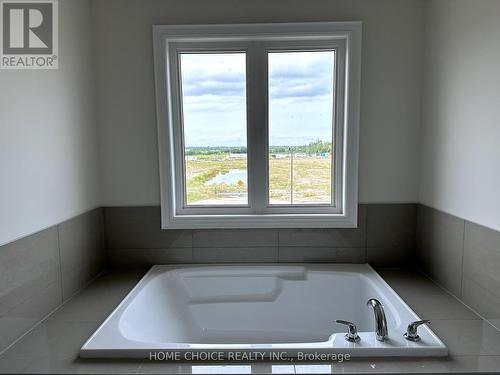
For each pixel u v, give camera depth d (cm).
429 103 206
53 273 170
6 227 138
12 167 143
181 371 122
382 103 216
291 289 213
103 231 225
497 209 149
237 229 224
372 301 144
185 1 209
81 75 200
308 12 208
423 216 215
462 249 174
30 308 153
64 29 183
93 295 189
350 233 224
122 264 229
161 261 228
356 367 123
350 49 208
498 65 147
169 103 217
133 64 214
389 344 132
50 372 123
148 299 190
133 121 219
